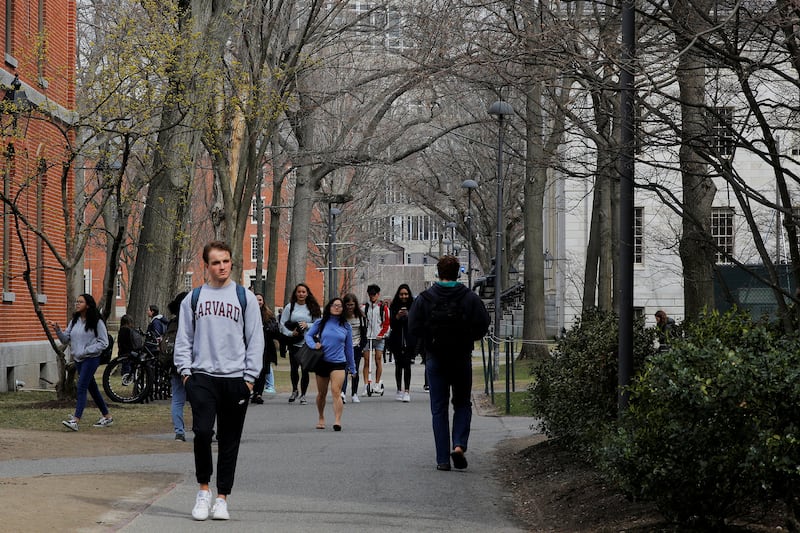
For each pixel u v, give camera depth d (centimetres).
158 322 3469
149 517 1370
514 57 1631
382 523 1362
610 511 1375
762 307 3297
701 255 2370
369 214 11225
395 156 5622
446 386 1908
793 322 1470
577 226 8388
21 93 3503
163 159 3672
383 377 5178
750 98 1467
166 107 3453
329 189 9631
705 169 2164
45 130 4100
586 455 1697
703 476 1111
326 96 5422
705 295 2459
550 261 9544
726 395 1077
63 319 4491
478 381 4772
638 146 1562
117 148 3209
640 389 1188
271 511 1438
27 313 4066
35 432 2484
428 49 2272
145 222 3891
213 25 3744
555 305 9100
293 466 1930
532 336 5938
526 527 1363
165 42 3222
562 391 1775
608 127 2197
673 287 8019
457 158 8369
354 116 5484
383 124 6250
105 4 4747
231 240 4681
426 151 8419
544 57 1605
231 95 4109
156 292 3878
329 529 1312
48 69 4200
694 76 1648
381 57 5475
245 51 4297
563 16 1755
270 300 6581
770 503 1145
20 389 3934
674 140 1534
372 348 3888
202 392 1378
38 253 4225
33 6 4112
